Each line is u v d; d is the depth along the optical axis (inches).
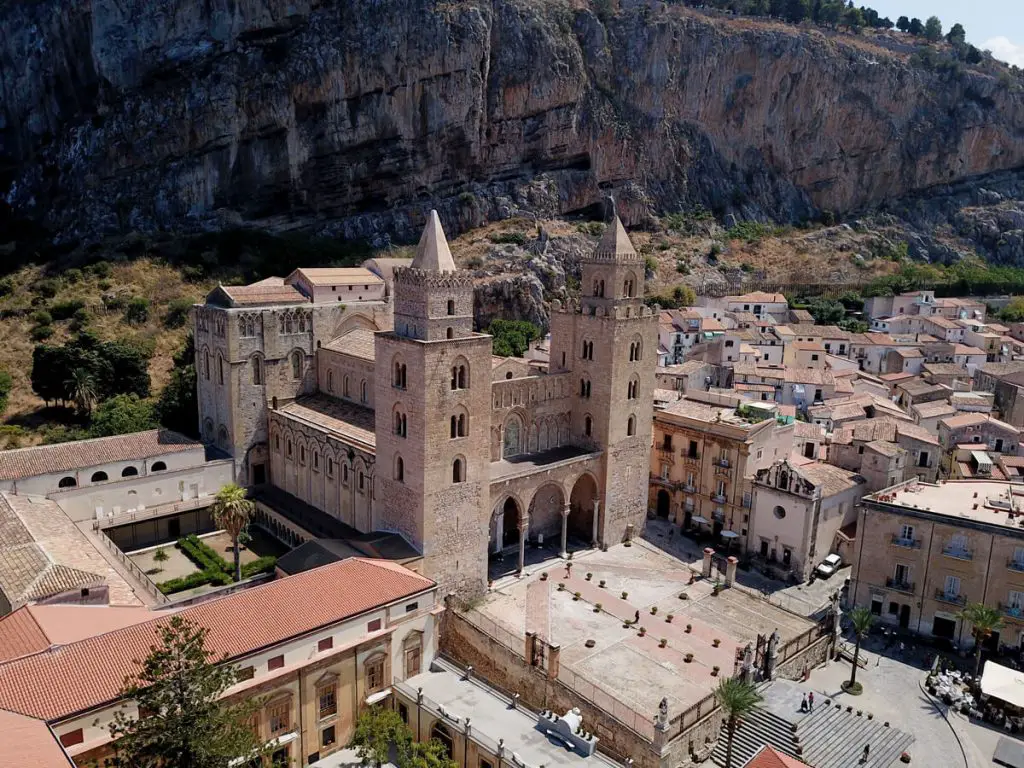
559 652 2623.0
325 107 7480.3
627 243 3545.8
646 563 3575.3
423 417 2802.7
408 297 2878.9
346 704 2440.9
